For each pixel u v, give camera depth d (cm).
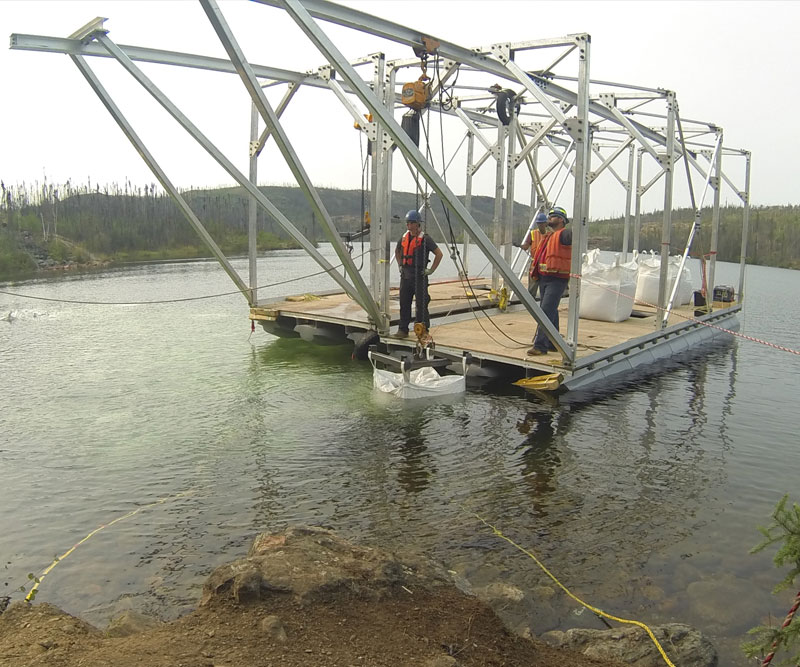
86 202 5200
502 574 399
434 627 296
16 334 1213
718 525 470
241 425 675
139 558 412
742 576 401
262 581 304
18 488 516
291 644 268
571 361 788
